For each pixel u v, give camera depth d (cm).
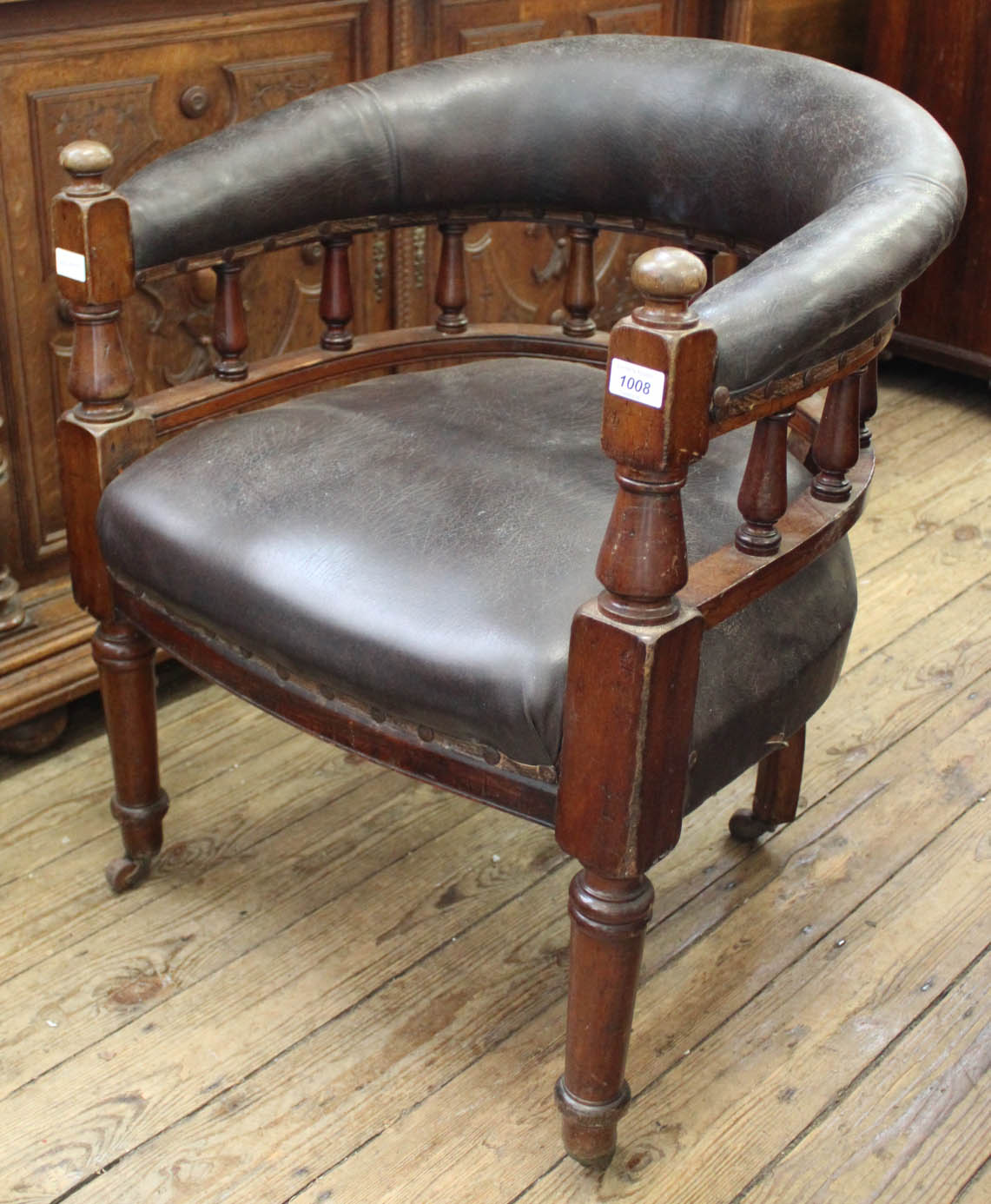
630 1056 130
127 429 127
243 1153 120
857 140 116
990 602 209
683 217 136
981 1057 131
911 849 158
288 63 171
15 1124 122
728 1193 117
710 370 87
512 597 103
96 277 120
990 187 257
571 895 107
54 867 153
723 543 111
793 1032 133
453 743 107
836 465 114
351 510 114
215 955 142
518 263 212
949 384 288
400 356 149
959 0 251
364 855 156
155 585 121
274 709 119
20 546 169
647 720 95
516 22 194
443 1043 132
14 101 149
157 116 161
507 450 123
